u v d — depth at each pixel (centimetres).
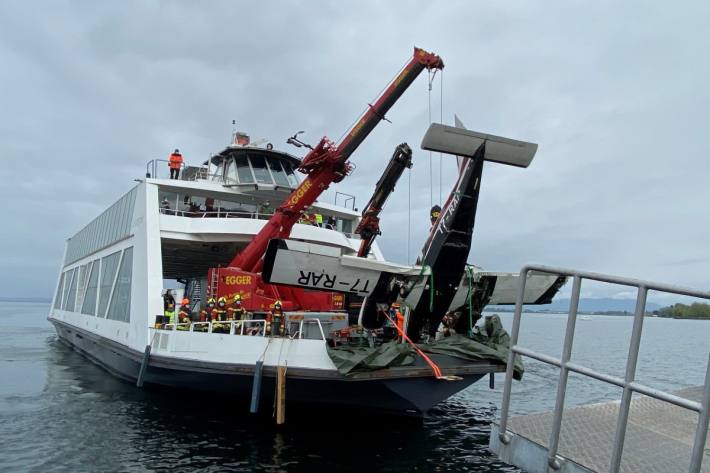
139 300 1423
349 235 2058
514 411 1518
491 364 1095
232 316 1279
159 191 1756
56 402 1438
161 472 917
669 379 2081
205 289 2361
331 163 1448
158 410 1326
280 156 1895
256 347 1075
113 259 1859
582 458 391
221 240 1597
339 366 989
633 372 326
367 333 1139
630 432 456
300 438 1105
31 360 2430
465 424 1333
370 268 1109
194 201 1941
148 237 1459
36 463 963
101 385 1683
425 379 1052
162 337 1248
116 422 1221
